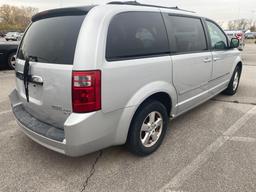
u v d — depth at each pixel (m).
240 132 3.52
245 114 4.25
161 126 3.04
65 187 2.39
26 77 2.58
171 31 3.01
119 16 2.41
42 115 2.56
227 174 2.54
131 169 2.66
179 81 3.13
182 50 3.19
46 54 2.40
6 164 2.75
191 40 3.39
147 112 2.74
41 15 2.71
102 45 2.20
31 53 2.63
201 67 3.59
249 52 17.45
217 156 2.88
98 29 2.20
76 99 2.15
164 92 2.88
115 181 2.47
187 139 3.32
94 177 2.54
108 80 2.24
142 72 2.54
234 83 5.37
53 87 2.29
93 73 2.13
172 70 2.95
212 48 3.94
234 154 2.92
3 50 8.38
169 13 3.05
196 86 3.58
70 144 2.20
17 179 2.50
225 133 3.50
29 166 2.72
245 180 2.45
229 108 4.56
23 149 3.08
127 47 2.45
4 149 3.07
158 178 2.50
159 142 3.05
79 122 2.15
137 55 2.54
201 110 4.45
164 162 2.78
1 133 3.52
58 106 2.31
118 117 2.44
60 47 2.30
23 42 2.96
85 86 2.12
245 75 7.97
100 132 2.32
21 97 2.91
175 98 3.15
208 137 3.38
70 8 2.38
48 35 2.47
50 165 2.74
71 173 2.60
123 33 2.42
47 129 2.45
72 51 2.19
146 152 2.88
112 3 2.54
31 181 2.47
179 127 3.71
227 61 4.60
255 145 3.13
